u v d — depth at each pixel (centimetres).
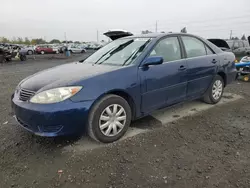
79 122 279
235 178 234
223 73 473
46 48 3488
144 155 281
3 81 855
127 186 226
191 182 229
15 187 228
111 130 309
